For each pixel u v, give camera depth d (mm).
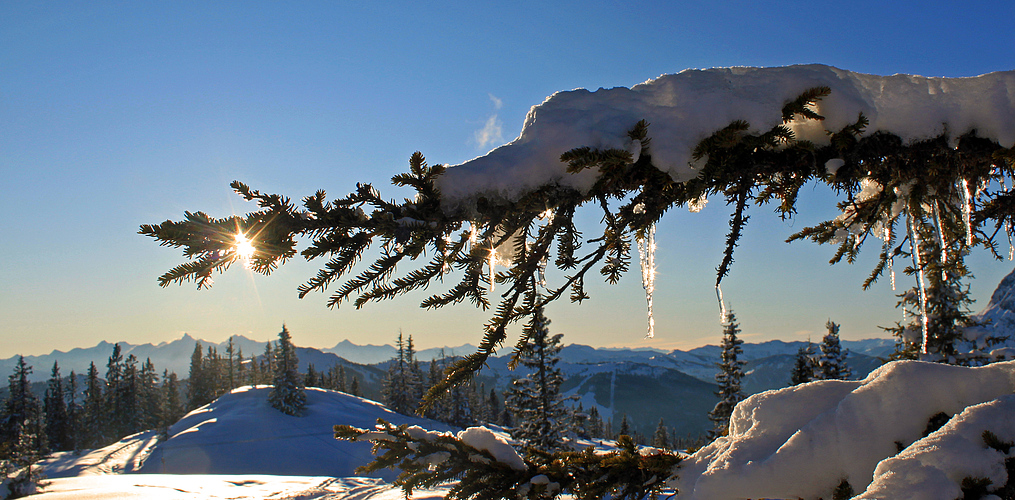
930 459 1522
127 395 87250
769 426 2271
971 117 2285
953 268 2740
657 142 1951
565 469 2604
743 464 2096
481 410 79875
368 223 1726
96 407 86312
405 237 1770
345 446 54625
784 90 2066
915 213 2529
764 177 2252
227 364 107938
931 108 2287
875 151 2258
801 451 2025
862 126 2123
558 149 1921
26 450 48312
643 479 2453
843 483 1944
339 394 80438
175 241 1541
